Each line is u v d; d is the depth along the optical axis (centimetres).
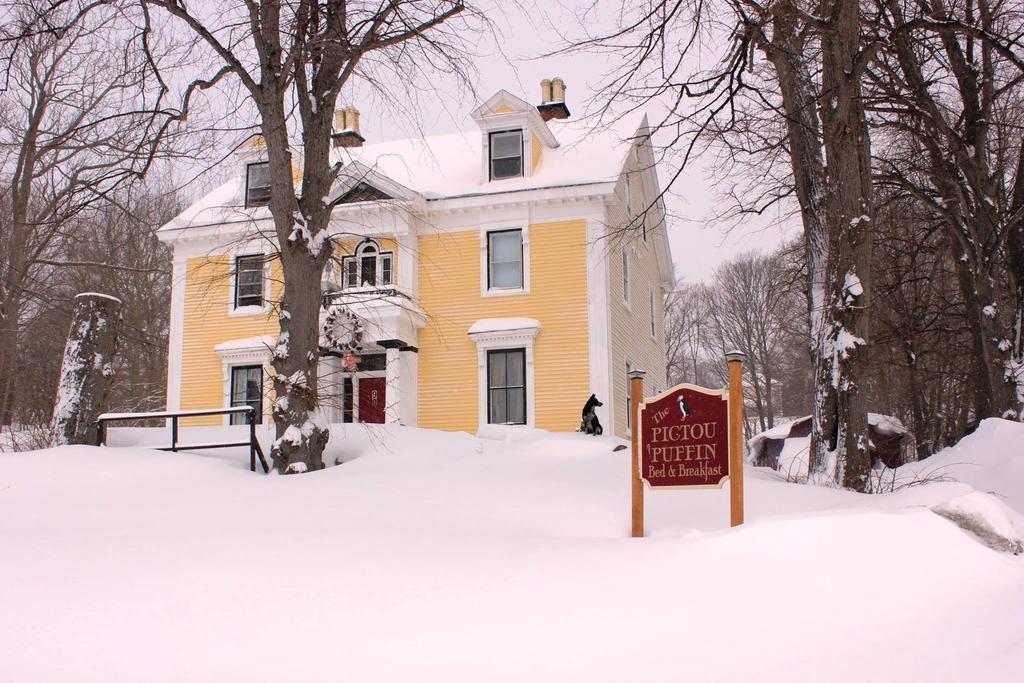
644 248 2891
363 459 1237
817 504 895
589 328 2216
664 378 3300
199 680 429
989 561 590
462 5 1284
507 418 2261
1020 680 402
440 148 2703
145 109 1438
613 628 493
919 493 751
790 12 1102
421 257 2347
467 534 743
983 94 1739
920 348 2430
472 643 475
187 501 936
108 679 428
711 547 616
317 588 567
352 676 435
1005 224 1631
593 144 2497
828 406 1166
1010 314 1789
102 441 1302
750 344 5372
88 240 2719
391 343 2225
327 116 1311
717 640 475
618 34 1123
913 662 438
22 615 513
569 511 880
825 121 1194
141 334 2986
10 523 819
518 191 2269
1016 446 1319
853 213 1170
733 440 759
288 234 1267
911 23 1251
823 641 473
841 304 1166
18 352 2916
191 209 2647
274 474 1169
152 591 560
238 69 1276
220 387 2430
